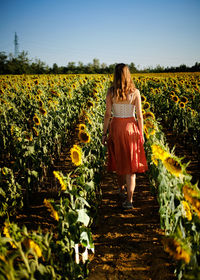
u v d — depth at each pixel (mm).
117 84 3303
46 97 10242
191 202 1915
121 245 3004
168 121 9500
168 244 1534
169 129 9016
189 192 1939
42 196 4406
